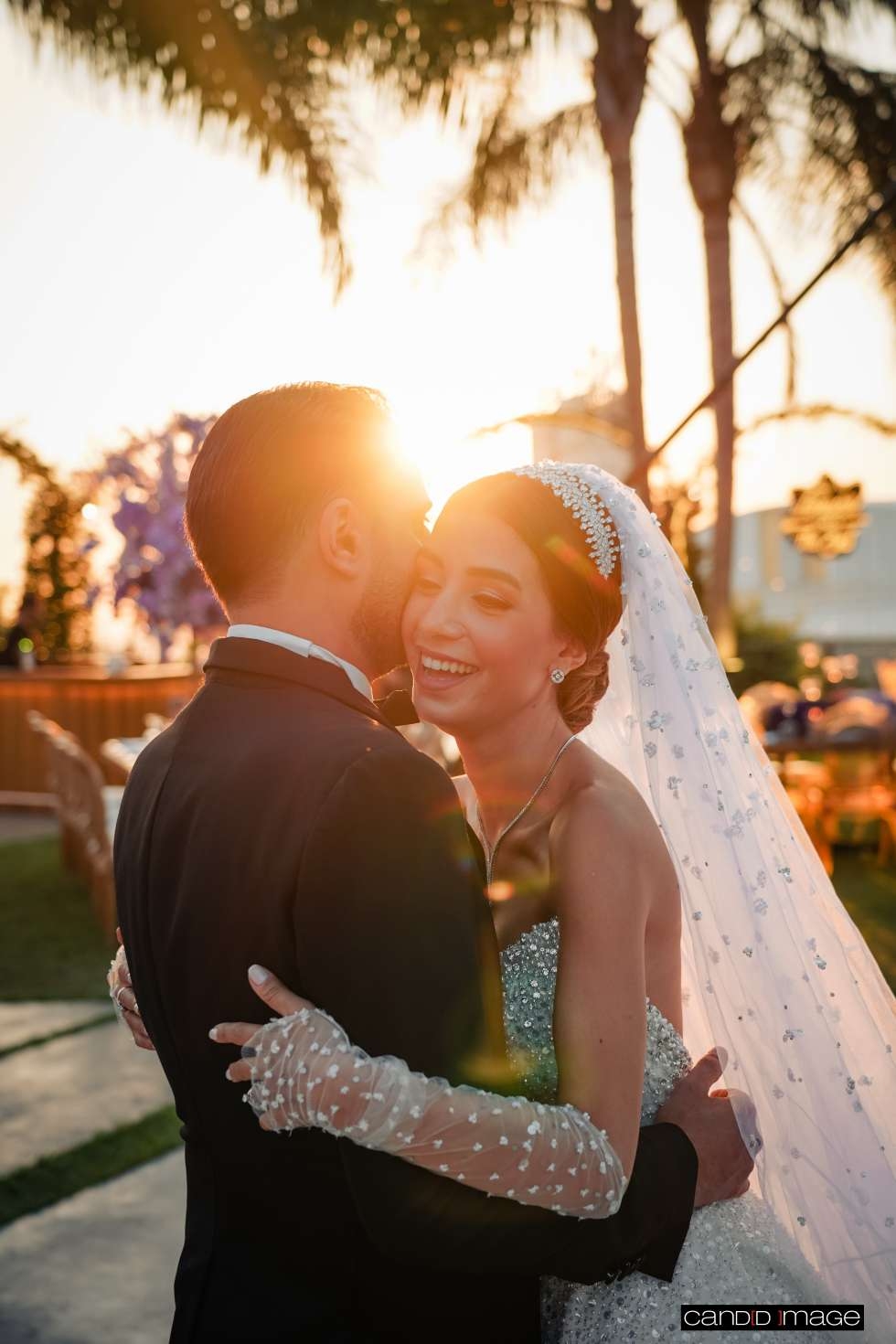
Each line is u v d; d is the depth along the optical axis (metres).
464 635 1.43
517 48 10.51
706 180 11.55
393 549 1.37
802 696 10.91
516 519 1.44
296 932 1.12
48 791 12.29
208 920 1.19
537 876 1.49
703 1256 1.49
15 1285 3.06
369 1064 1.08
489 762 1.55
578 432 10.27
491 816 1.59
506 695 1.46
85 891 8.01
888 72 11.57
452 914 1.14
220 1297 1.23
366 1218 1.13
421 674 1.46
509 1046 1.44
